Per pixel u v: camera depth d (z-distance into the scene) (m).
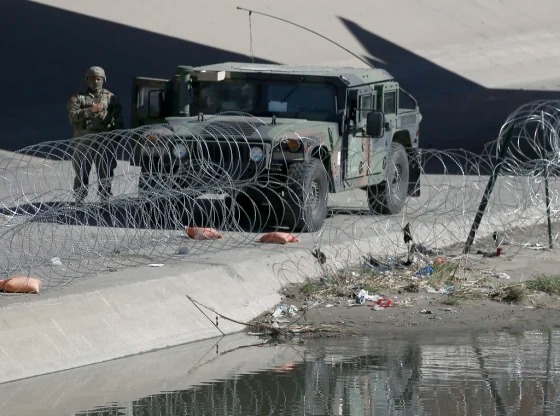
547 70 112.19
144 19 89.62
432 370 28.53
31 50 79.06
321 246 38.56
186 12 92.94
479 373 28.30
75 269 33.22
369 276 37.41
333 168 42.16
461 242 43.09
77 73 77.75
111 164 42.75
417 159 48.06
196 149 39.97
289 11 99.81
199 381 27.36
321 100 42.72
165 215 38.16
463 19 115.94
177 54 85.75
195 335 31.27
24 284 29.52
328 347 30.75
